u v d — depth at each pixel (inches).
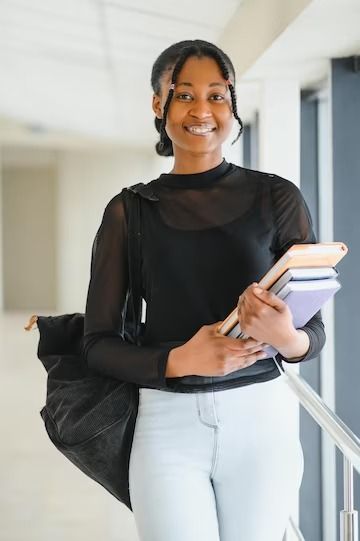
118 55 250.5
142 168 590.6
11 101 388.2
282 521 65.8
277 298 55.2
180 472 63.8
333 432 67.1
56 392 66.7
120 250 67.3
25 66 294.5
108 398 65.2
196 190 66.1
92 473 67.5
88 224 600.7
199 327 64.7
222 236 64.5
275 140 157.4
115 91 328.5
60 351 69.9
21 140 542.0
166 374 61.8
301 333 59.8
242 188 66.1
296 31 115.0
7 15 223.5
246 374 64.4
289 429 66.5
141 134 498.9
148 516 63.6
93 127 471.5
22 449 208.7
